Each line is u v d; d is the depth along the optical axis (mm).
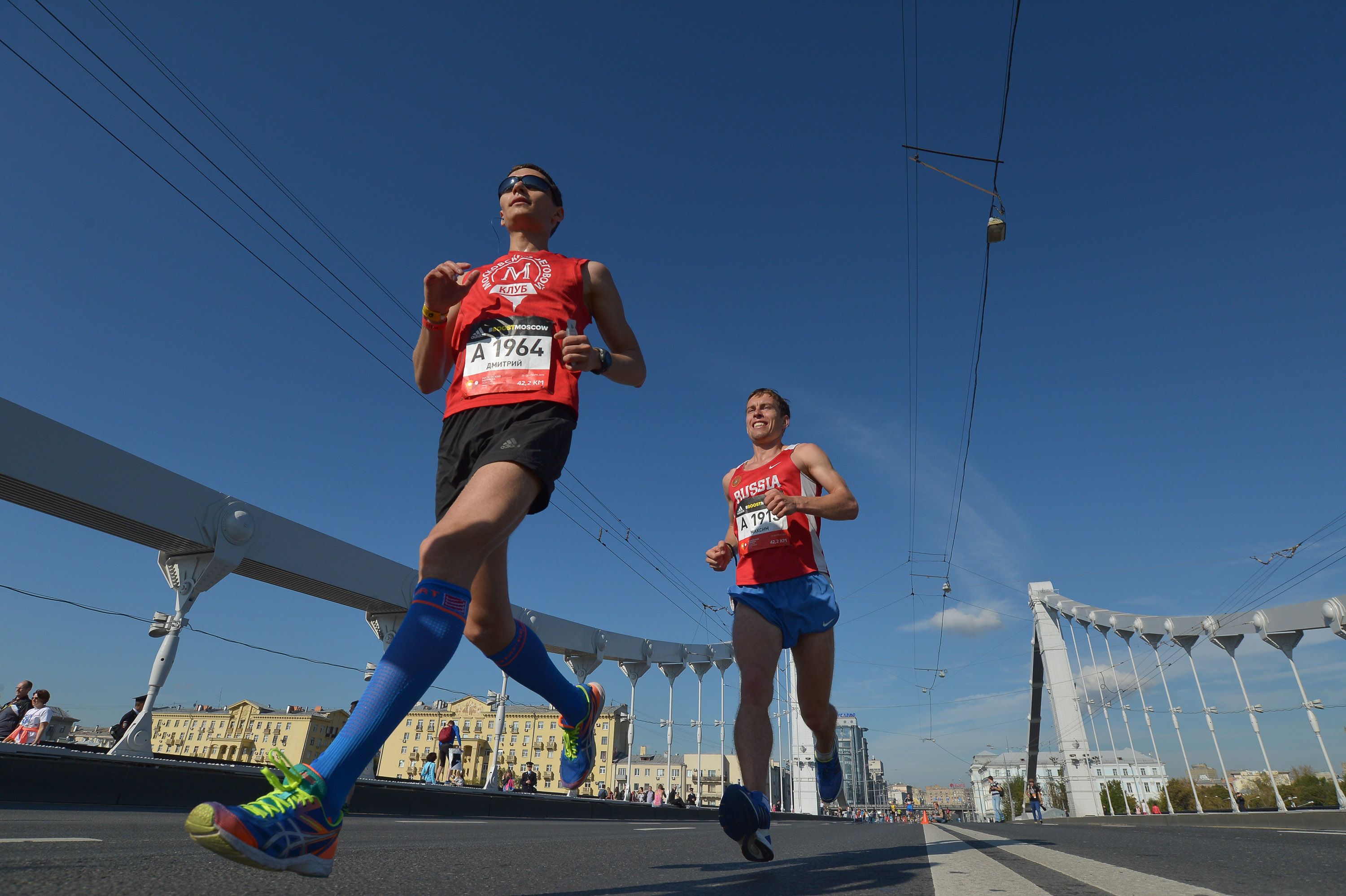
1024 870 1493
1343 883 1228
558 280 1466
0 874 978
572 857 1760
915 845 2572
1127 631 31922
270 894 958
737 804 1330
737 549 2117
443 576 1070
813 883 1280
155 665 9125
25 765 4762
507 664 1564
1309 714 19484
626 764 67688
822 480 2016
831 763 2254
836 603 1991
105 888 913
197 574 10070
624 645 26578
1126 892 1093
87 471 9078
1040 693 49312
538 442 1212
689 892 1139
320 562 12383
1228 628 25328
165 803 5672
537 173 1669
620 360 1479
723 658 35531
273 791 872
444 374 1675
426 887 1106
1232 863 1658
